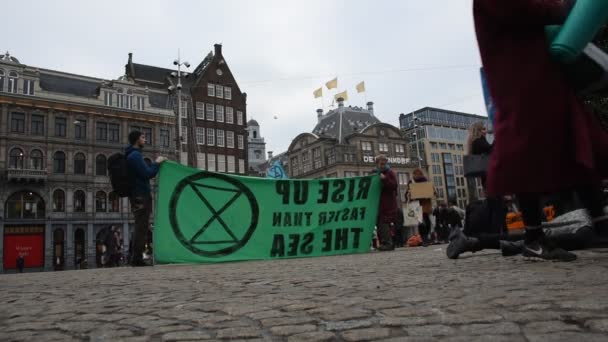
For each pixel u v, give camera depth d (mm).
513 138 2518
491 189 2625
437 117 80875
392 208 8430
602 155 2404
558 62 2486
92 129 37281
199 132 43125
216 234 6988
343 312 1884
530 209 3160
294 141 65688
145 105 40188
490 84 2676
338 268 4227
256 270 4516
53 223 34406
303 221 7688
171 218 6746
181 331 1723
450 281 2623
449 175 78000
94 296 2951
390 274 3316
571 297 1813
